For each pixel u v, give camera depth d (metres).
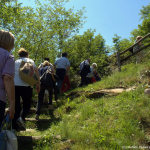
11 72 1.89
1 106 1.81
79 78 13.73
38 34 11.45
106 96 4.92
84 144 2.75
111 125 3.28
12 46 2.17
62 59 7.48
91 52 17.97
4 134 1.74
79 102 5.27
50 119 4.45
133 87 4.89
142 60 7.05
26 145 2.99
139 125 3.07
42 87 4.72
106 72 11.81
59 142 2.95
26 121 4.23
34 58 11.88
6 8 8.84
